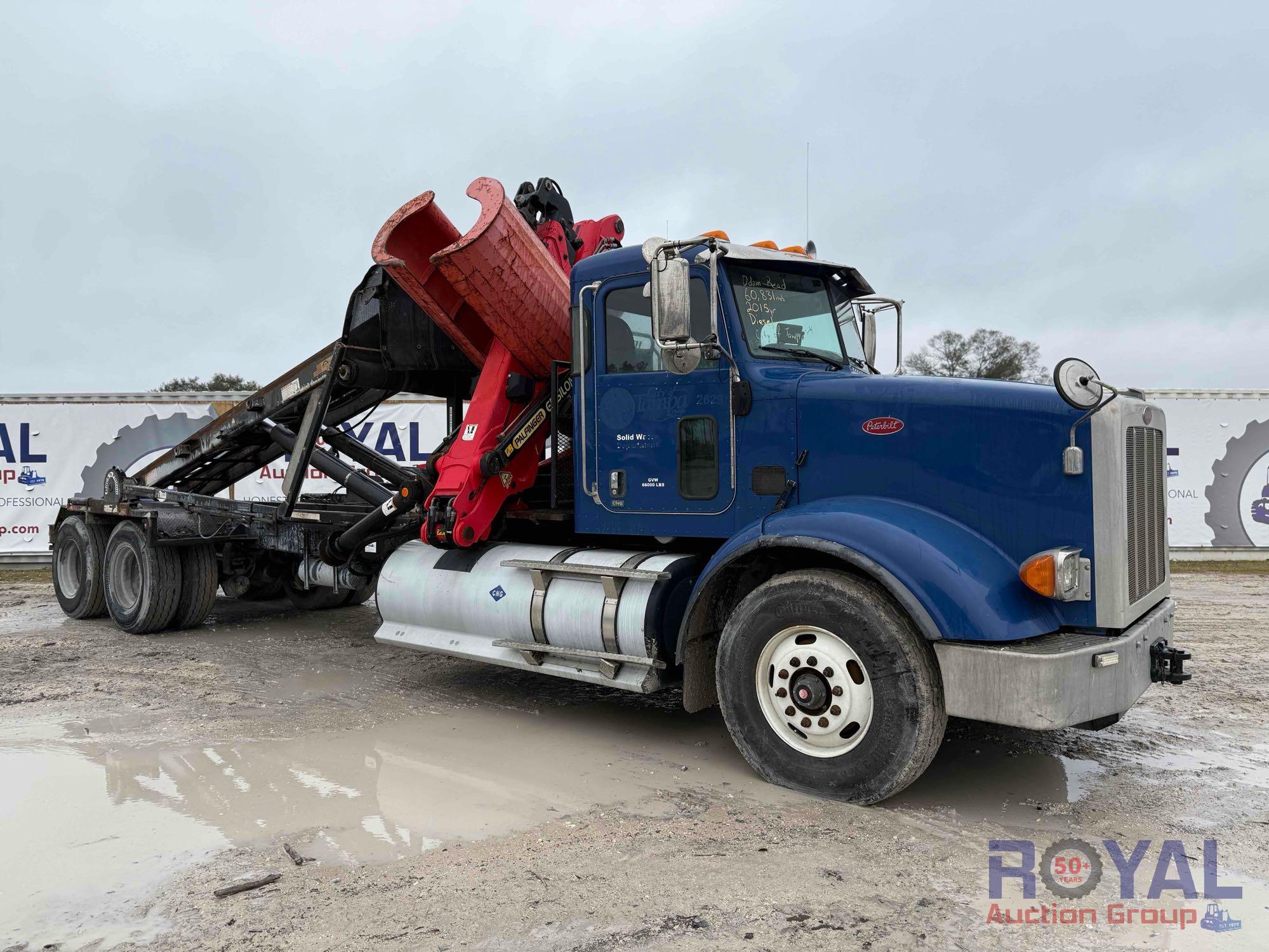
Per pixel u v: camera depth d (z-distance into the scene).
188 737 5.15
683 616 4.89
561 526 6.20
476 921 2.95
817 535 4.17
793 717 4.25
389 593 6.34
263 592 10.45
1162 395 14.13
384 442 14.01
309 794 4.20
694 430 4.99
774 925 2.92
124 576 8.83
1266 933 2.88
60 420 14.19
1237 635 8.30
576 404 5.56
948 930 2.89
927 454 4.25
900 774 3.89
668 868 3.36
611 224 7.22
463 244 5.52
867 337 5.97
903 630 3.91
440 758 4.77
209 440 8.96
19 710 5.77
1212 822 3.86
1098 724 4.60
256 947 2.79
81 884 3.25
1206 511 14.12
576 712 5.78
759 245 5.48
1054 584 3.83
